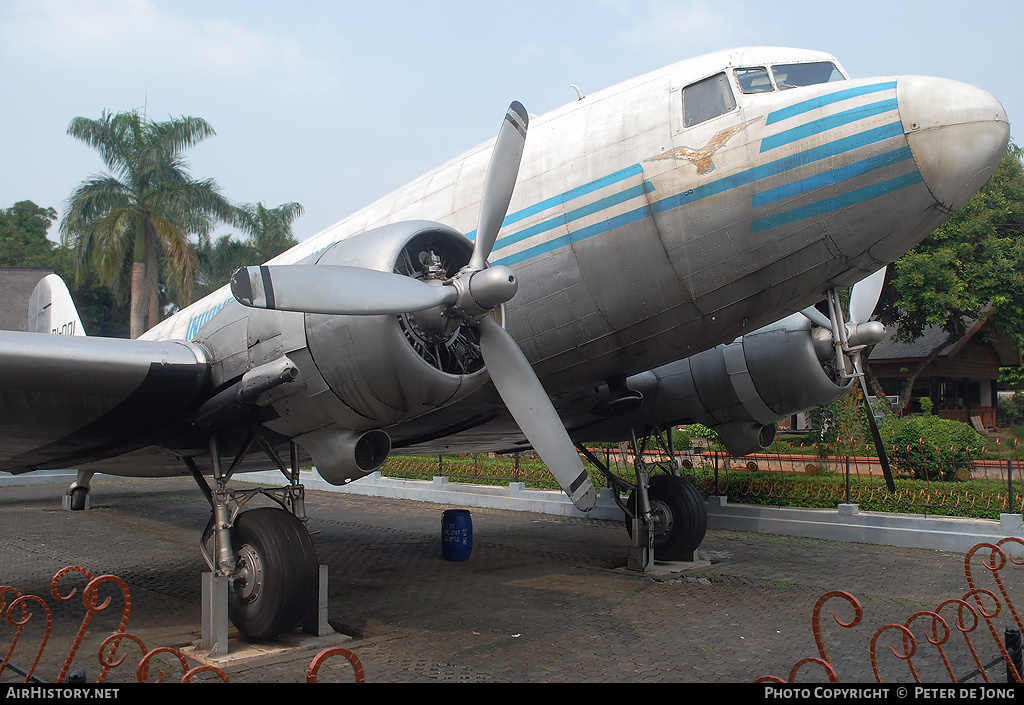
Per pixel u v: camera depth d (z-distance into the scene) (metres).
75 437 6.79
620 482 8.65
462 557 8.87
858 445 14.07
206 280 31.33
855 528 9.75
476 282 5.09
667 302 5.98
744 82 5.80
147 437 6.78
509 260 6.46
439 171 7.47
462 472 15.84
